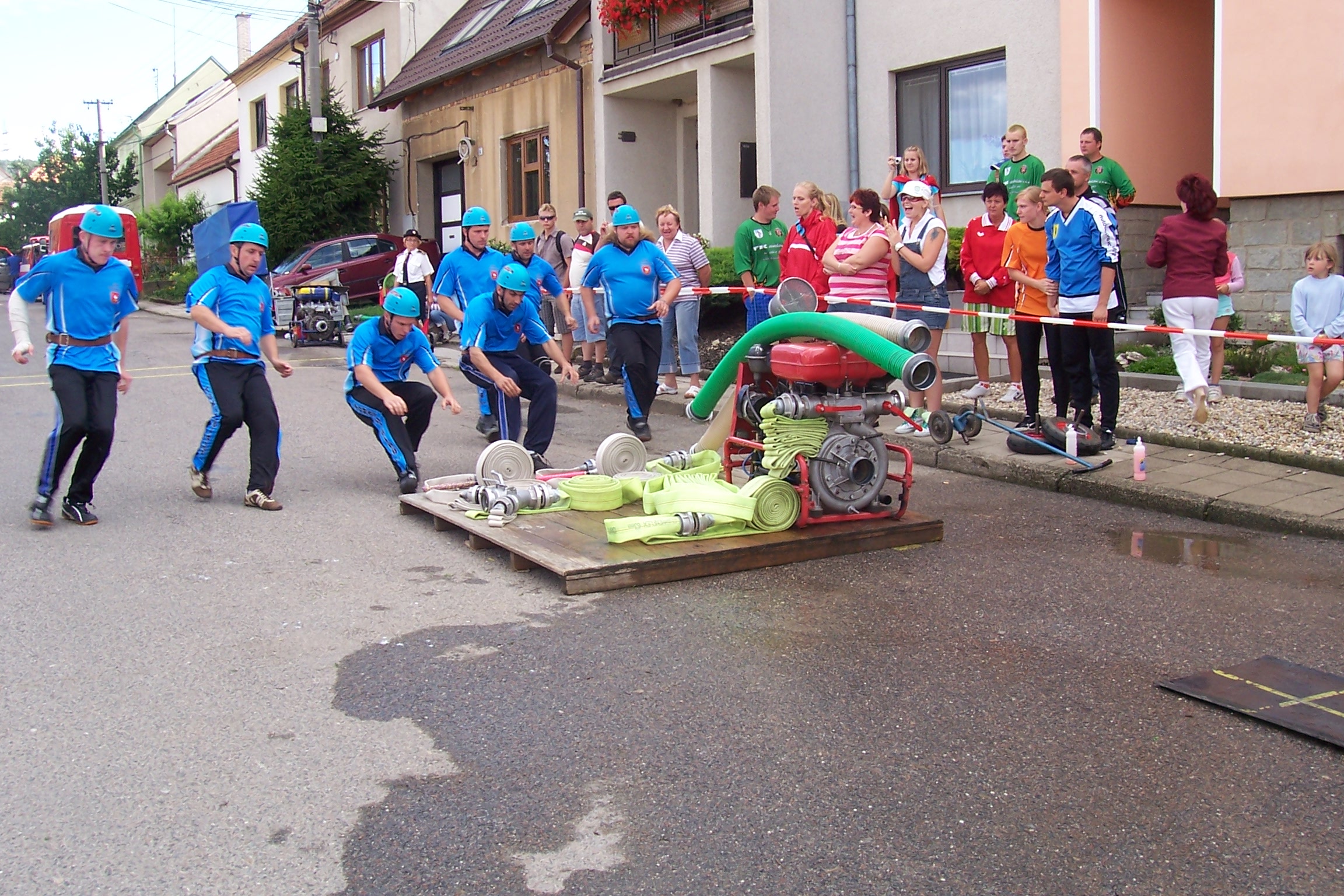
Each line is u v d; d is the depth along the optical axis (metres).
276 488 7.89
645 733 3.91
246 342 7.02
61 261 6.66
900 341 5.54
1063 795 3.46
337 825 3.32
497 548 6.29
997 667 4.46
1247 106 10.24
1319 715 3.98
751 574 5.74
